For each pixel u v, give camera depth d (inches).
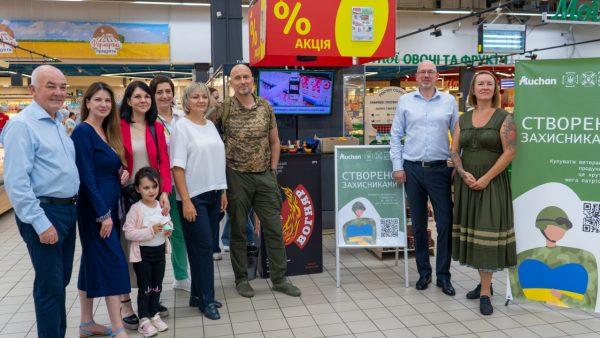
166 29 512.4
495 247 124.3
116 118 108.7
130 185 113.2
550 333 114.3
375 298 138.0
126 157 113.6
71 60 498.0
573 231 124.2
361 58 173.5
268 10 150.6
